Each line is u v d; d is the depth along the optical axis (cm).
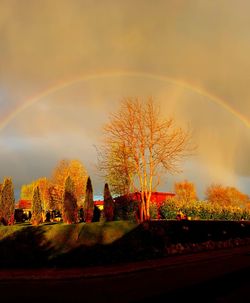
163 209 2814
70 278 1109
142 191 2370
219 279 1030
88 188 2000
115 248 1517
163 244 1738
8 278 1116
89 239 1590
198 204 3094
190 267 1323
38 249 1491
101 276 1139
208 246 2044
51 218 3575
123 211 2283
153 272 1209
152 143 2488
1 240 1566
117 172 2591
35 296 855
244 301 752
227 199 6719
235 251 1950
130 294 841
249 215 3600
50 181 4447
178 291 862
